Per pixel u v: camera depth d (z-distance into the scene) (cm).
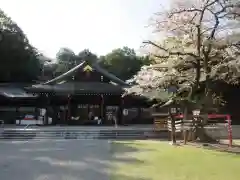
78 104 3988
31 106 4084
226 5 1973
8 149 1866
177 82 2411
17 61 5572
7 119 4053
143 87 2502
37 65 6275
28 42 5916
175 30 2189
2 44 5312
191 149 1788
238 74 2150
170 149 1795
